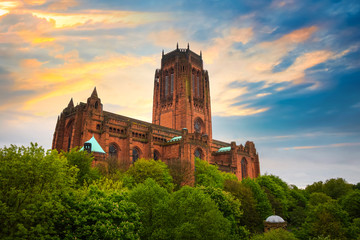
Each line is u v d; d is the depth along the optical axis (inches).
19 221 1035.9
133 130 3954.2
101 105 3651.6
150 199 1553.9
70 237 1092.5
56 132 3806.6
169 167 3240.7
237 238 2038.6
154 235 1373.0
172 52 6314.0
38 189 1148.5
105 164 2829.7
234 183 3051.2
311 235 2182.6
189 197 1583.4
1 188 1078.4
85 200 1249.4
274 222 2340.1
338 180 5142.7
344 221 2235.5
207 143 4293.8
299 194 4463.6
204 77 6530.5
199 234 1365.7
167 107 5994.1
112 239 1110.4
